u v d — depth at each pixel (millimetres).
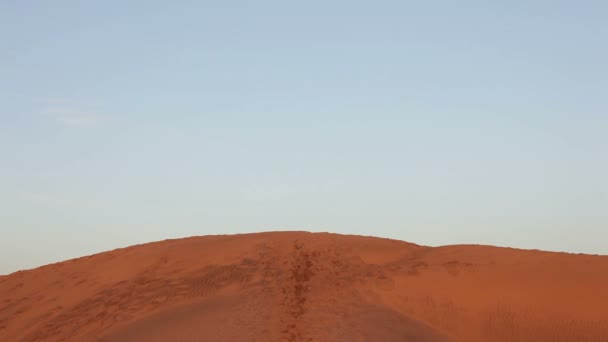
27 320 29359
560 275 25188
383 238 30547
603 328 22688
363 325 23250
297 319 23828
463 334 22969
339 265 27047
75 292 30578
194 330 23844
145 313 26016
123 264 31719
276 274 26656
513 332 22984
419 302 24125
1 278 35281
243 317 24125
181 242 32812
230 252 29266
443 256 27719
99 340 25016
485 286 24844
